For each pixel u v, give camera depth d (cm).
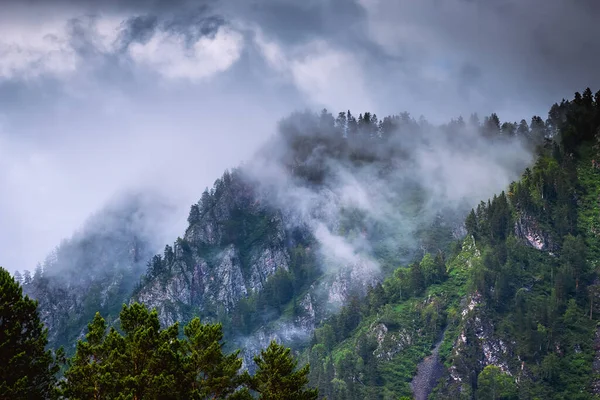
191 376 9906
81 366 9750
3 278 10025
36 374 9794
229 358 10519
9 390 9125
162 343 9925
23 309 9850
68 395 9669
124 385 9431
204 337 10362
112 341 10069
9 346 9619
